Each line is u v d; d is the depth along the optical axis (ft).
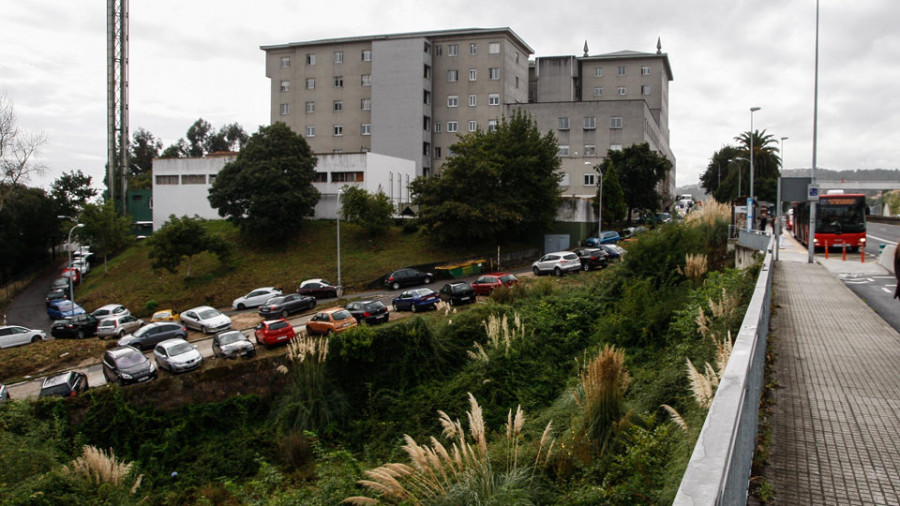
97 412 60.59
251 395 67.15
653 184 200.34
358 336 68.44
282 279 143.43
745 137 226.17
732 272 54.44
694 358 36.27
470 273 140.26
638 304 61.16
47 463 47.16
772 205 217.97
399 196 199.93
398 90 227.40
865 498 14.64
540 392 58.59
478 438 27.86
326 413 62.13
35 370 81.76
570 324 69.56
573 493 23.21
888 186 288.30
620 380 35.60
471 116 231.50
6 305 147.43
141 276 155.22
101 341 94.02
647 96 276.82
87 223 161.17
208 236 149.28
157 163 201.26
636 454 22.35
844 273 68.90
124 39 191.21
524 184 154.92
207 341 94.27
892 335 32.12
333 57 242.37
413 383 68.39
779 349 29.12
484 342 74.54
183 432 62.75
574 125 227.20
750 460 15.26
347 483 36.04
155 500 51.88
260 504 41.39
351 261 150.71
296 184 166.20
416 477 25.63
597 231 183.62
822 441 18.03
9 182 158.20
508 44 232.53
